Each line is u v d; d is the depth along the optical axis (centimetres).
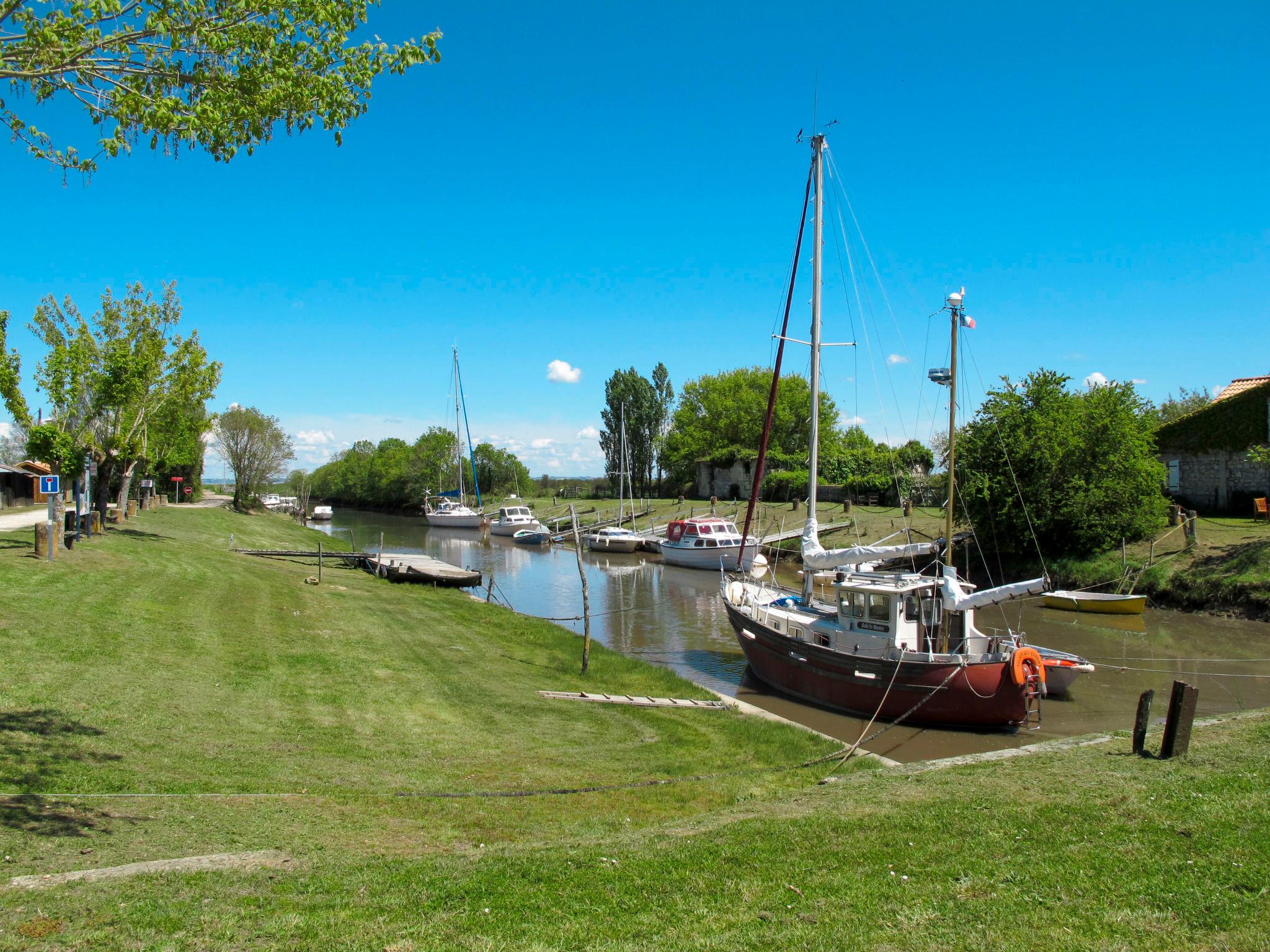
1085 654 2275
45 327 2919
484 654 1989
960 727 1620
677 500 8000
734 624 2138
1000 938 524
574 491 9681
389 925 554
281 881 636
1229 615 2683
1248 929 521
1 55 714
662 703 1616
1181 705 982
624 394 8962
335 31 820
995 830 752
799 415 7225
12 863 625
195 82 788
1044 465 3291
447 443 9894
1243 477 3622
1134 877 615
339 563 3841
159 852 689
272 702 1284
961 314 1852
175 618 1747
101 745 950
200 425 4272
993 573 3641
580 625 2958
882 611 1770
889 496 5709
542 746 1248
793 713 1767
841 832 775
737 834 786
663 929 552
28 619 1452
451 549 6109
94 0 730
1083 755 1041
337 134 855
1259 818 726
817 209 2152
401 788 974
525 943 528
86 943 501
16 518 3403
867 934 539
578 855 727
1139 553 3172
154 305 3155
